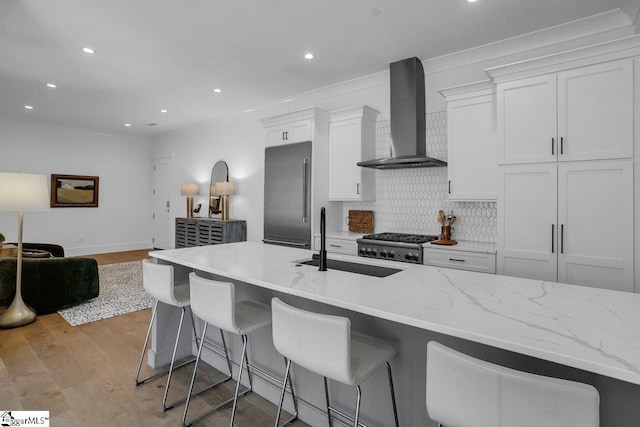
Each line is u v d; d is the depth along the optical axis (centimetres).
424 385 151
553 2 255
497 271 286
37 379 237
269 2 257
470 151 317
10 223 628
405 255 330
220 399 218
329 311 185
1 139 617
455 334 108
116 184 762
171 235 748
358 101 426
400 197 398
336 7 263
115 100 505
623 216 236
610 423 111
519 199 276
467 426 95
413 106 355
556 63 258
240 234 569
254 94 477
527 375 84
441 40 316
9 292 357
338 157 418
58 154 682
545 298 141
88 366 257
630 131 233
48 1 255
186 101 510
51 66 378
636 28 260
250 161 570
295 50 338
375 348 152
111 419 196
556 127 259
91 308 384
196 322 274
